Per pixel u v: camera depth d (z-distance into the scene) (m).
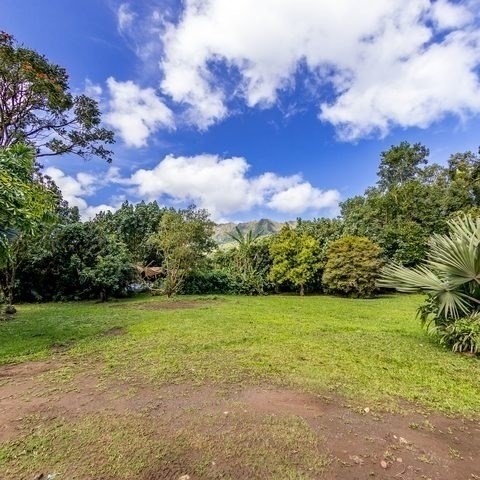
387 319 8.20
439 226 18.36
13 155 5.90
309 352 4.84
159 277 16.48
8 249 5.56
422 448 2.34
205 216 14.93
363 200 25.41
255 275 16.73
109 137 12.75
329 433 2.52
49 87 10.06
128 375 3.83
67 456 2.21
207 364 4.22
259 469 2.07
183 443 2.36
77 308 10.20
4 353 4.89
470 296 5.23
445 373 4.03
